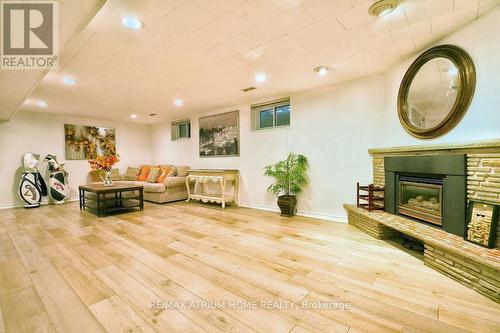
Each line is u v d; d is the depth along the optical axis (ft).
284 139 13.60
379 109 10.30
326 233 9.68
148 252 7.76
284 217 12.54
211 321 4.45
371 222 9.20
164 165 20.83
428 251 6.60
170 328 4.27
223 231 10.06
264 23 6.30
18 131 16.25
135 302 5.04
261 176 14.78
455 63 6.80
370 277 6.06
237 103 15.38
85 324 4.37
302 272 6.35
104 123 20.54
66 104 14.79
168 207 15.53
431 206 7.98
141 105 15.55
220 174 15.08
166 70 9.50
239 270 6.48
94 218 12.51
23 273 6.35
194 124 18.95
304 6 5.61
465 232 6.31
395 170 8.99
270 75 10.32
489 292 5.06
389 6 5.67
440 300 5.05
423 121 8.03
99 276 6.17
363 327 4.27
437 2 5.55
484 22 6.07
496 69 5.84
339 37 7.14
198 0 5.28
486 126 6.10
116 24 6.17
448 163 6.82
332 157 11.75
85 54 7.89
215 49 7.75
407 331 4.16
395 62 9.14
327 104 11.83
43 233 9.88
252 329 4.25
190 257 7.36
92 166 15.24
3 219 12.41
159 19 5.99
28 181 15.44
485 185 5.98
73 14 5.19
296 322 4.42
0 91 9.87
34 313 4.69
